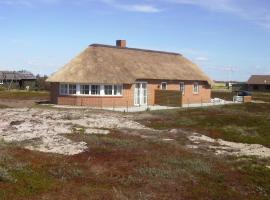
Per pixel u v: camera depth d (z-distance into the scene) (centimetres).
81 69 5262
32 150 2159
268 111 5494
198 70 6894
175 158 2148
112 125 3341
